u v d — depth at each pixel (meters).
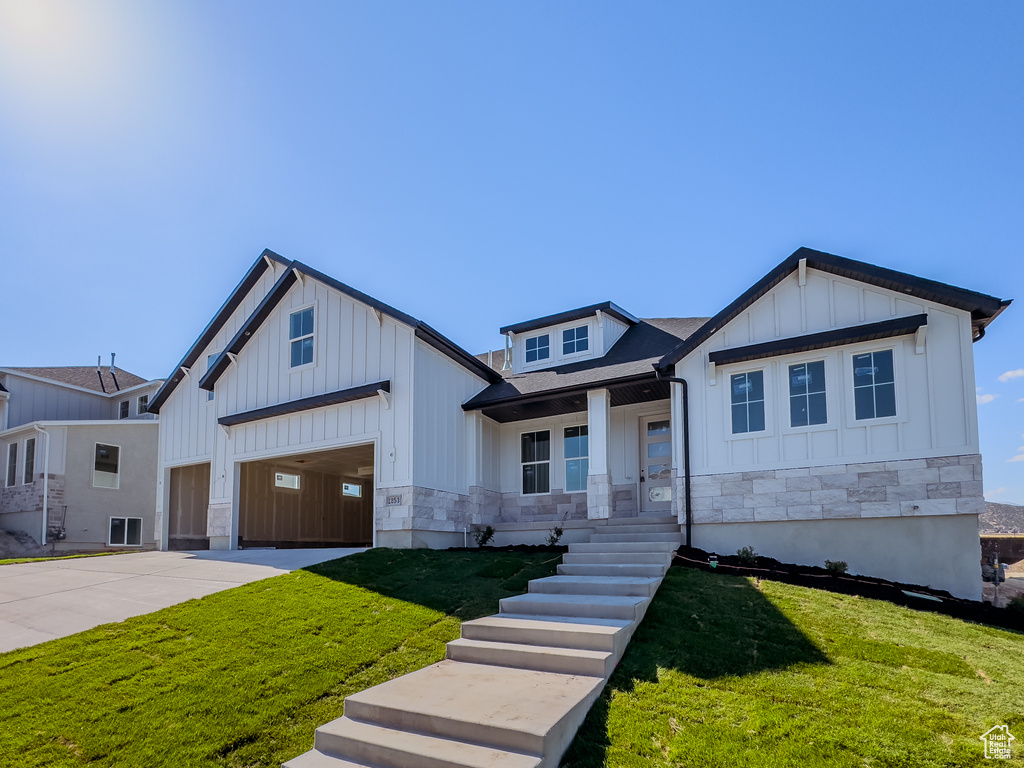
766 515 10.08
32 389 21.77
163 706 5.39
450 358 14.08
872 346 9.68
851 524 9.57
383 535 12.58
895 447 9.34
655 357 13.12
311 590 8.76
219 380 16.48
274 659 6.32
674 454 11.02
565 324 15.78
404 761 4.32
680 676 5.57
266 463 18.19
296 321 15.07
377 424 13.06
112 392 23.88
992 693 5.20
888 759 4.22
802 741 4.46
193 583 9.59
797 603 7.46
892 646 6.21
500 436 15.35
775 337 10.45
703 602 7.49
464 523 13.86
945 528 9.00
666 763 4.31
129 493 19.53
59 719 5.19
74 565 11.77
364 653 6.46
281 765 4.51
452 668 5.86
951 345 9.20
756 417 10.44
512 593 8.53
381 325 13.41
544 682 5.34
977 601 8.43
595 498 12.43
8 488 19.44
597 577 8.52
